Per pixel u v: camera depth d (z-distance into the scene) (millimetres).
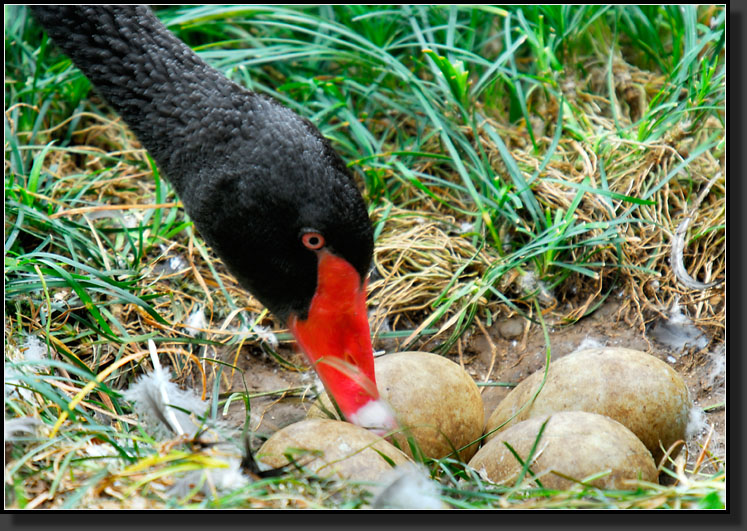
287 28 7660
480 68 7453
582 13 7180
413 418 4691
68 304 5516
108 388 4848
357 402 4703
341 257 4699
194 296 5938
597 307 5922
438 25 7418
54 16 5195
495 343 5891
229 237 4828
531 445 4230
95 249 5953
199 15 7133
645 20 7230
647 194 6082
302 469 4023
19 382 4473
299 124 4746
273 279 4852
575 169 6457
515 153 6758
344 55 7082
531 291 6039
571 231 5887
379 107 7219
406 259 6211
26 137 6891
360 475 4051
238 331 5816
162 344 5566
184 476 4051
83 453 4281
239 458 4121
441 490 4152
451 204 6715
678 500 3924
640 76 7199
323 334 4812
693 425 4766
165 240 6137
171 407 4660
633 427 4551
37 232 5961
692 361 5531
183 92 4961
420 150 6977
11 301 5383
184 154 4906
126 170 6805
